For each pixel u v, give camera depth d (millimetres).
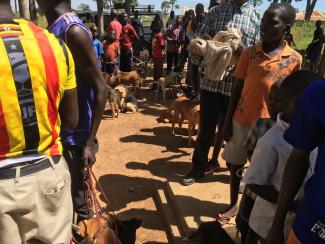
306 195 1863
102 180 5266
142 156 6055
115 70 10484
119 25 10766
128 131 7227
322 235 1767
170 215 4297
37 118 1951
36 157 1971
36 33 1971
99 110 2805
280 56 3262
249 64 3410
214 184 4734
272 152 2348
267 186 2408
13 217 1963
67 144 2945
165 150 6281
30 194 1953
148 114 8391
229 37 3979
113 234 2998
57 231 2111
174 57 11812
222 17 4227
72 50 2678
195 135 6934
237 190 3814
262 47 3338
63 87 2066
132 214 4492
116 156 6055
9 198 1917
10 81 1855
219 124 4703
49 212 2057
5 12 1967
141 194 4922
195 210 4164
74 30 2643
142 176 5375
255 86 3348
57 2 2732
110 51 10352
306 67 13906
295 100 2193
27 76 1892
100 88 2785
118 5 18688
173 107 6965
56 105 2039
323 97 1731
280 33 3205
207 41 4023
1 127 1874
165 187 4863
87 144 2848
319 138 1809
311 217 1810
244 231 2916
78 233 2957
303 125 1818
